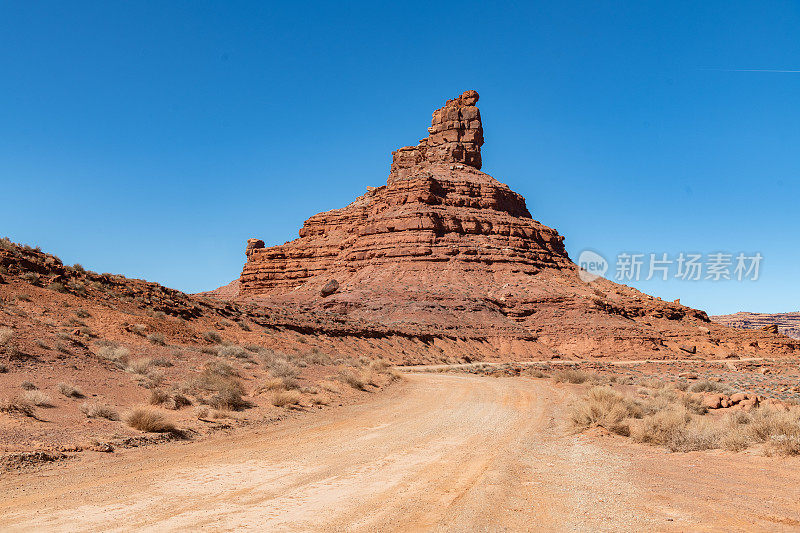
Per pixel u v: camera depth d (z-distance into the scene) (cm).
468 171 14462
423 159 15475
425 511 838
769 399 2498
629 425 1658
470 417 2098
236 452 1307
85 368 1908
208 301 4644
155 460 1167
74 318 2672
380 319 8906
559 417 2133
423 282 10644
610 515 797
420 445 1473
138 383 1914
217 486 979
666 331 9806
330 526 757
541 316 9819
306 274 13788
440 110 15825
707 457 1241
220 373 2314
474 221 12275
